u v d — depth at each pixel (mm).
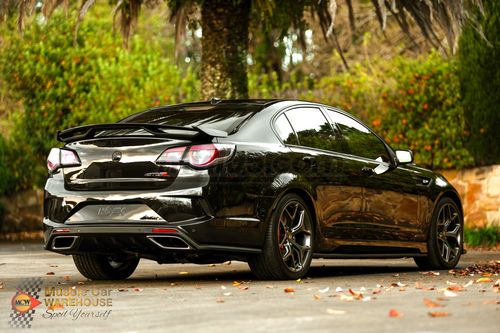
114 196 8297
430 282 8609
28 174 22422
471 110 17969
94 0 14211
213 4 15820
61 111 21734
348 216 9430
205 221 8125
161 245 8203
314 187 8977
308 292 7465
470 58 17797
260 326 5410
